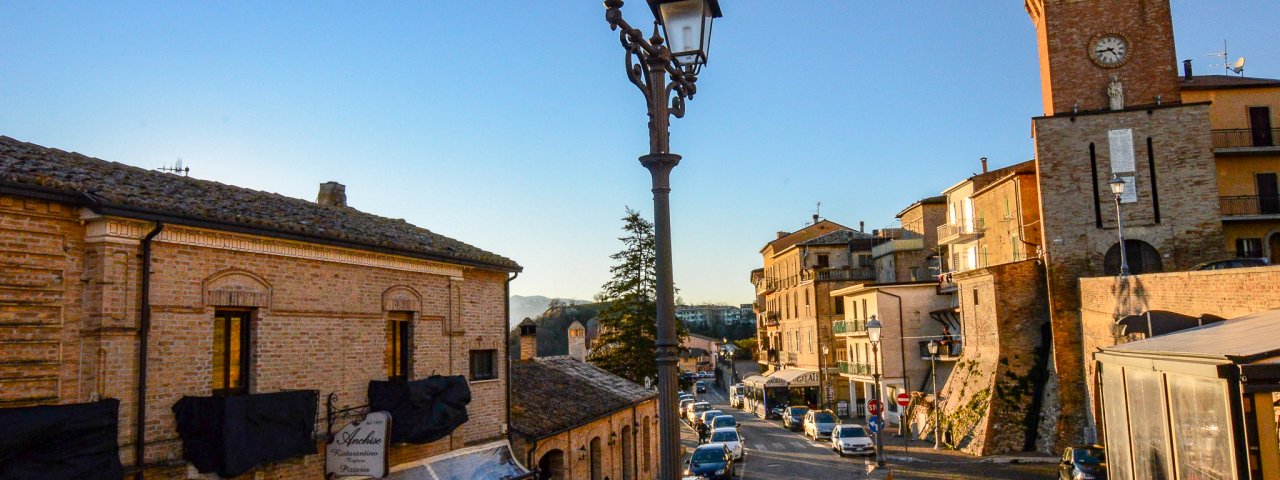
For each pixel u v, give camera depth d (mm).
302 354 13109
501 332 19391
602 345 55625
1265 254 41438
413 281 16016
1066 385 36562
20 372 9555
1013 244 46938
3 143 11586
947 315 52938
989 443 37656
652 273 55906
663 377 6484
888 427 52812
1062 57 39344
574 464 22562
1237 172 41906
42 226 9898
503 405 19172
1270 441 6004
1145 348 9211
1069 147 38125
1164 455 8031
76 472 9555
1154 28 38875
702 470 30594
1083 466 25109
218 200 13102
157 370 10836
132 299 10547
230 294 11922
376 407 14344
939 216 65938
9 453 8969
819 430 45906
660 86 6766
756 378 70000
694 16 6984
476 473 17312
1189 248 36500
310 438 12586
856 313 59656
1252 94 42562
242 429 11133
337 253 13844
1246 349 6418
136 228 10578
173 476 10867
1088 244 37406
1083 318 35531
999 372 39156
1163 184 37125
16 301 9570
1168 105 37375
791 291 74188
